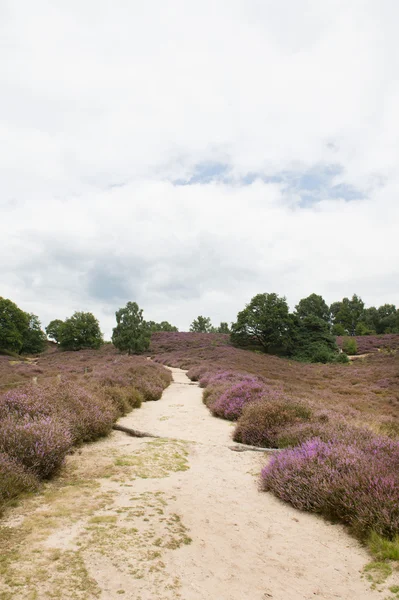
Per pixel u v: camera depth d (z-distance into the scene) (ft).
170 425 33.37
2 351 169.07
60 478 17.47
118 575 9.37
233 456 23.95
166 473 19.33
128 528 12.09
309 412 30.53
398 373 88.58
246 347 170.60
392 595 9.69
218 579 9.86
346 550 12.51
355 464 16.90
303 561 11.52
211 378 68.18
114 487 16.40
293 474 17.49
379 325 312.29
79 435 24.02
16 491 14.53
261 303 168.76
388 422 37.55
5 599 7.98
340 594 9.79
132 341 153.28
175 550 11.02
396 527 12.53
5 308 176.96
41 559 9.80
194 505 15.07
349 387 75.51
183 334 215.31
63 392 29.22
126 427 29.89
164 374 78.07
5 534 11.19
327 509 15.19
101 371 64.23
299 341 159.94
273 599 9.29
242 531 13.28
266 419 28.27
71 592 8.50
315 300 310.65
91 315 193.67
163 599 8.63
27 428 18.80
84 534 11.44
